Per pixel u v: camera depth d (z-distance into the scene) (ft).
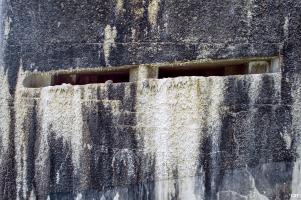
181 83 6.74
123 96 6.99
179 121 6.72
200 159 6.62
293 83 6.44
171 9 6.96
